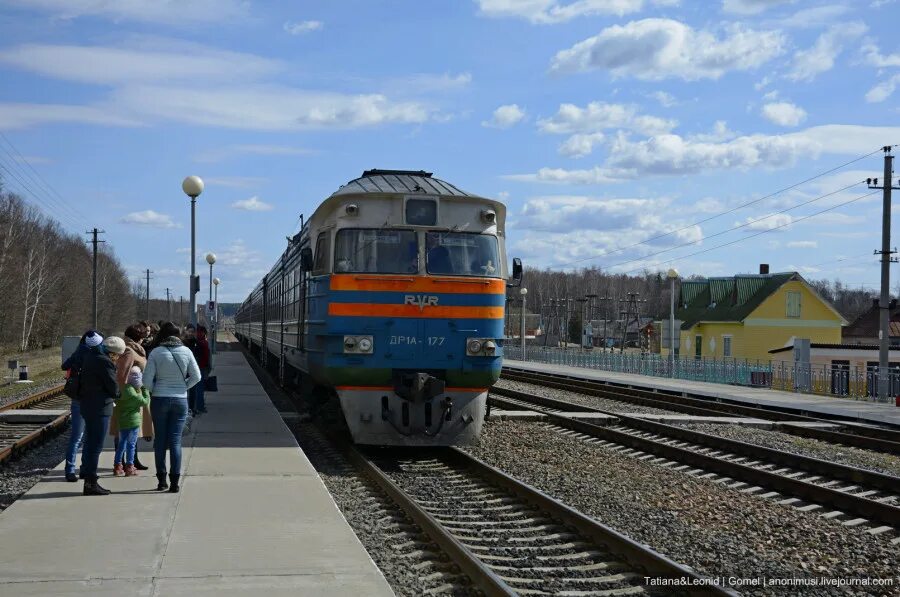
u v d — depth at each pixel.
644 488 10.68
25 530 7.35
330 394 14.38
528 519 8.77
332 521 7.82
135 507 8.28
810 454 14.40
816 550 7.92
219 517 7.90
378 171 14.73
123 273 112.75
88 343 8.84
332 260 12.52
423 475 11.51
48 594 5.64
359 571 6.29
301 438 14.93
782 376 30.33
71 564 6.32
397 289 12.45
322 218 13.74
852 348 40.59
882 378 25.33
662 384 31.67
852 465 13.39
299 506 8.41
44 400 22.75
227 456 11.34
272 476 9.97
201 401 16.25
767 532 8.55
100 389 8.80
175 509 8.21
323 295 12.81
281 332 20.19
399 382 12.41
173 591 5.74
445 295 12.57
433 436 12.51
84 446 8.88
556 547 7.61
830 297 131.50
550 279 124.62
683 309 61.03
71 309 75.19
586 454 13.33
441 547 7.32
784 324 51.94
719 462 11.95
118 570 6.19
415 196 12.73
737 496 10.38
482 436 14.91
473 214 13.01
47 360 50.25
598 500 9.80
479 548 7.50
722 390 28.92
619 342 97.88
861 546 8.07
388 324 12.40
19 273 60.06
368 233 12.60
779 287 51.81
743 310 52.69
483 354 12.63
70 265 77.88
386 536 7.89
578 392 27.95
